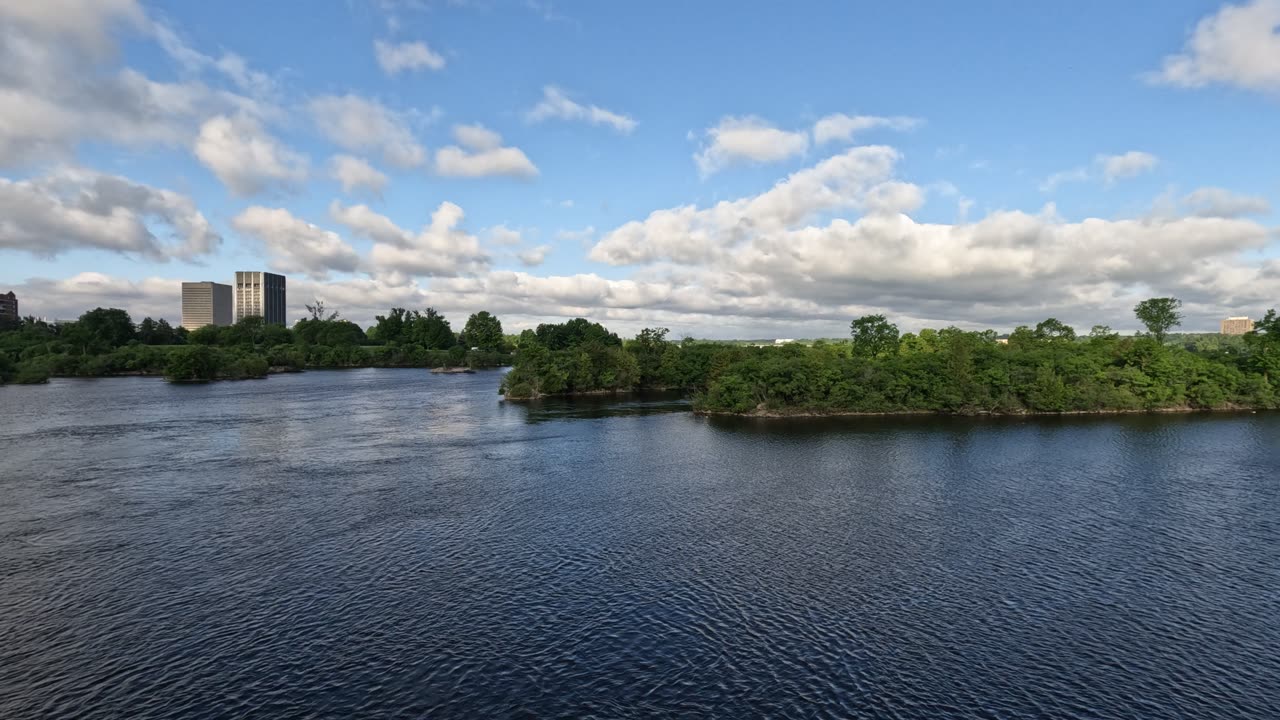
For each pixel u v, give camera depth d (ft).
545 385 532.32
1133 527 175.32
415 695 96.89
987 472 243.40
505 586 135.23
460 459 263.49
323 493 206.08
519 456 271.28
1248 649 111.96
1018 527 175.22
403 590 132.87
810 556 153.17
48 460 250.78
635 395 563.07
